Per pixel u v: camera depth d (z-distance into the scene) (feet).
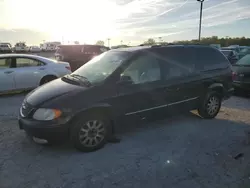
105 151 11.44
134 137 13.17
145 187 8.65
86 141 11.18
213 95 16.39
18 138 12.86
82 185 8.74
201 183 8.93
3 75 22.33
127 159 10.66
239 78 23.35
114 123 12.06
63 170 9.71
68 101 10.62
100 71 12.87
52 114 10.33
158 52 13.79
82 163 10.28
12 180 8.97
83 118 10.91
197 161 10.56
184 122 15.83
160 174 9.50
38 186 8.64
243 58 26.68
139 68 12.83
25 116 10.94
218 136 13.41
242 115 17.54
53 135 10.39
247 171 9.78
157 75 13.42
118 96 11.76
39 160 10.50
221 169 9.92
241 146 12.12
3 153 11.10
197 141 12.69
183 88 14.43
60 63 26.50
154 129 14.43
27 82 23.72
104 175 9.39
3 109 18.63
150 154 11.15
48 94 11.36
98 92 11.28
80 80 12.40
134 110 12.55
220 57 17.13
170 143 12.41
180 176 9.37
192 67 15.16
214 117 16.85
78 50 48.67
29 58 24.25
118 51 14.02
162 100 13.58
